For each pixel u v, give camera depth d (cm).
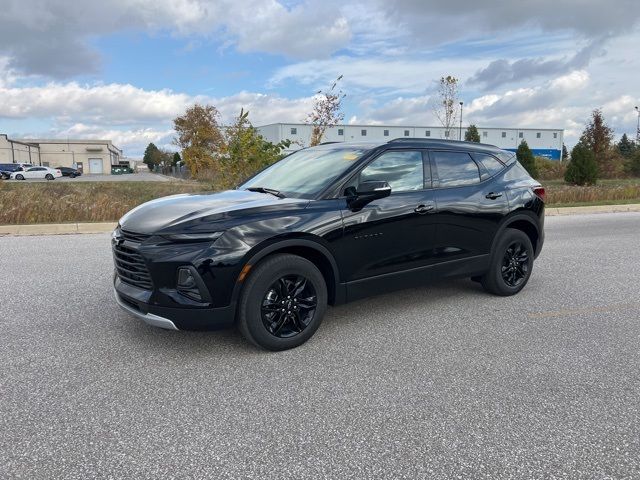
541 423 302
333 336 447
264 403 324
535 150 7588
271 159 1303
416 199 474
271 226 387
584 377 366
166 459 263
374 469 256
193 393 336
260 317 389
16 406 316
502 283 564
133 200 1498
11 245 904
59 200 1247
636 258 816
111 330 453
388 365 385
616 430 295
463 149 541
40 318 484
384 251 452
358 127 6438
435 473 253
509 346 425
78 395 332
